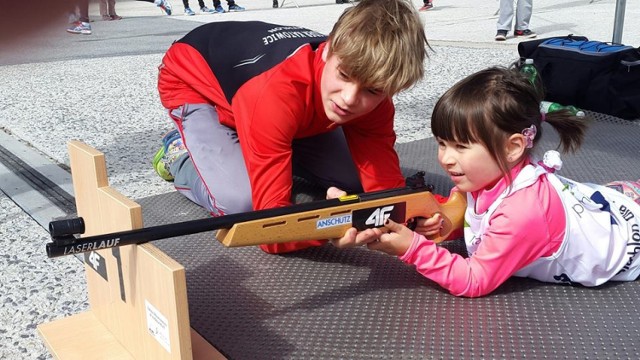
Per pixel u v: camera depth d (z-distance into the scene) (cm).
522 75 148
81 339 141
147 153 300
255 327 144
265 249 183
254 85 177
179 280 104
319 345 136
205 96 218
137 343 128
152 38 750
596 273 155
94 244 109
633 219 159
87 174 132
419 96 391
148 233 115
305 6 1166
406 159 267
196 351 133
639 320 144
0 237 212
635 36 570
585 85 327
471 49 548
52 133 336
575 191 152
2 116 377
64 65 567
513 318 145
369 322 145
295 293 160
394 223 150
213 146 207
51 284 181
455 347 134
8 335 157
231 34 220
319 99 174
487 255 149
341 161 220
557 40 355
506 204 146
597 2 896
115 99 418
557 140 279
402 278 167
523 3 591
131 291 123
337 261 178
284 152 170
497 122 139
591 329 140
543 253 149
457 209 172
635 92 316
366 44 148
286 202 169
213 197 197
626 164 248
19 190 252
